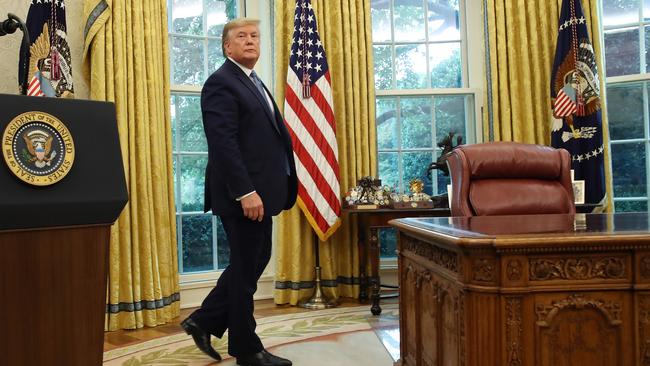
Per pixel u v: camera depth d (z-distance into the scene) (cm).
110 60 318
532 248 125
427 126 430
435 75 433
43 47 284
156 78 336
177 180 387
